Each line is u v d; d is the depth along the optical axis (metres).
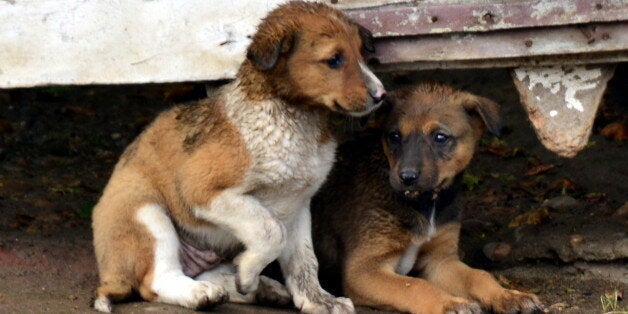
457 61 8.60
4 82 8.84
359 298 8.70
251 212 7.84
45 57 8.80
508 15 8.25
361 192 9.05
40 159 12.28
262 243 7.81
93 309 7.85
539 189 11.41
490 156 12.35
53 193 11.23
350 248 8.91
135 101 14.26
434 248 9.10
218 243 8.55
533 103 8.56
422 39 8.52
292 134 7.94
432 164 8.38
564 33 8.28
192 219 8.31
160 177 8.29
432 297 8.22
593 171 11.55
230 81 8.79
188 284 7.93
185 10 8.66
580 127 8.50
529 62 8.48
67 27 8.74
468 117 8.66
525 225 10.27
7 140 12.71
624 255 9.30
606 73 8.45
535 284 9.45
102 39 8.77
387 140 8.69
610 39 8.20
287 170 7.95
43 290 8.64
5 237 9.81
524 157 12.23
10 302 8.05
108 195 8.37
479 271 8.91
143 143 8.50
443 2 8.41
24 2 8.71
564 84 8.48
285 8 8.12
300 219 8.46
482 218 10.83
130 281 8.10
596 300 8.83
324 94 7.79
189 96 14.21
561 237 9.74
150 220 8.16
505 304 8.28
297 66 7.79
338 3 8.52
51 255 9.50
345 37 7.82
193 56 8.74
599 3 8.10
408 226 8.81
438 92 8.80
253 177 7.89
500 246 9.96
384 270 8.77
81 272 9.23
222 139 7.94
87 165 12.21
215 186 7.90
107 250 8.15
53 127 13.27
